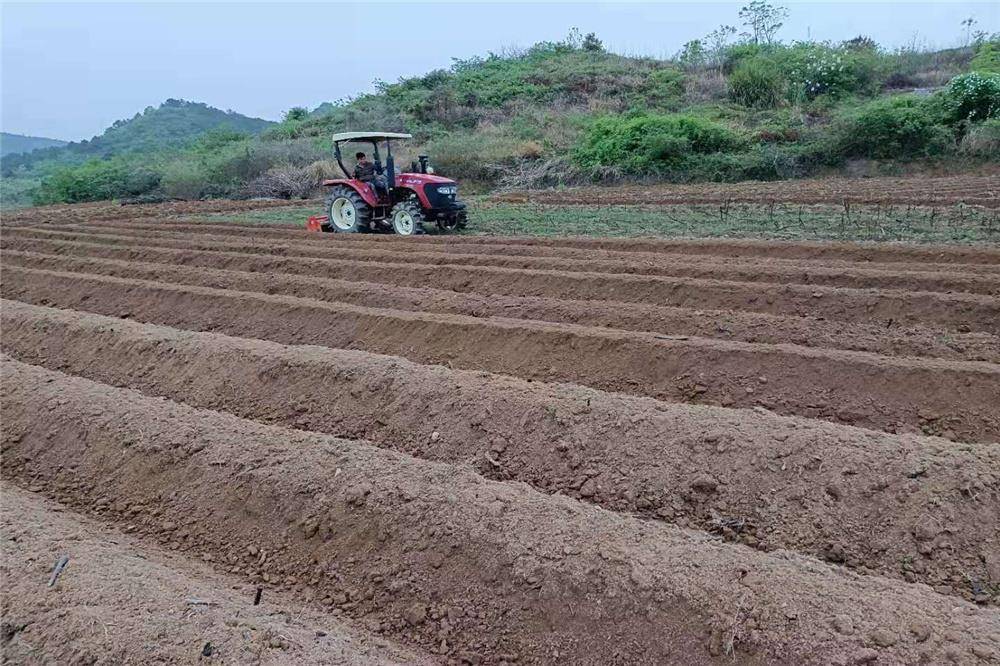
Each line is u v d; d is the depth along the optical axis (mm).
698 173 21891
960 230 10883
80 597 3375
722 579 3363
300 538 4168
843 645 2975
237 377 6422
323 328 7820
